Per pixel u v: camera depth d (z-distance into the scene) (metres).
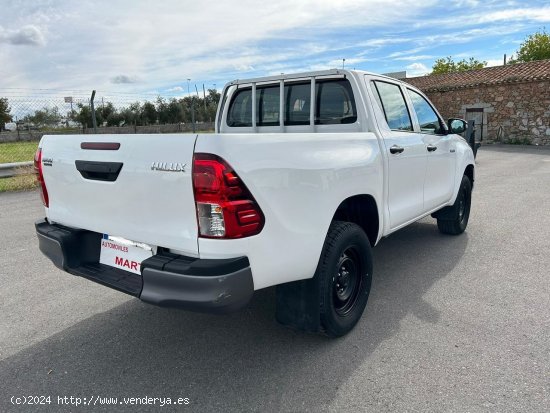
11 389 2.67
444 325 3.31
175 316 3.62
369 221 3.64
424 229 6.06
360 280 3.34
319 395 2.54
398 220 3.97
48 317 3.62
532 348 2.95
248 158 2.33
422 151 4.31
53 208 3.18
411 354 2.92
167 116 34.19
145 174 2.44
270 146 2.48
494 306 3.61
